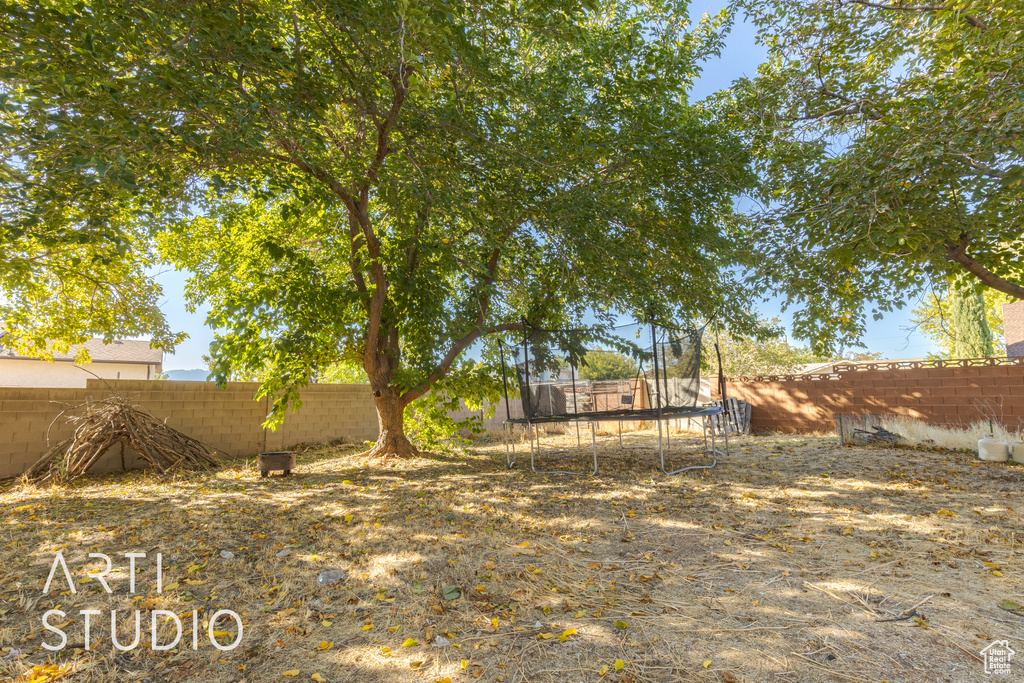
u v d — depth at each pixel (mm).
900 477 5863
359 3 4621
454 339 8469
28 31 3975
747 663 2283
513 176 6980
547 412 7578
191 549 3986
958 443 7539
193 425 9094
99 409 7562
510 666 2305
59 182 4543
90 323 9820
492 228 6898
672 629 2611
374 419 11797
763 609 2807
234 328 6988
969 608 2748
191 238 7719
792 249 7500
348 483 6551
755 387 11312
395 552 3861
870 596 2926
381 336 8531
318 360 7738
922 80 6863
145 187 4961
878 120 7090
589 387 9203
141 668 2330
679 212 7641
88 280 8883
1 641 2566
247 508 5270
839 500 4988
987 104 5273
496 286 8633
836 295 8633
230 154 5180
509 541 4094
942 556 3490
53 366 19094
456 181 6461
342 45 5688
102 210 5191
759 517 4547
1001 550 3562
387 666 2328
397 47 4949
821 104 7816
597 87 7176
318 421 10773
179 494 6090
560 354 7824
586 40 6816
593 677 2207
